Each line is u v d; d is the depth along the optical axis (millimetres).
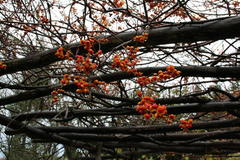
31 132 4840
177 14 4559
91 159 6570
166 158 8758
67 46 3533
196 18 4590
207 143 5551
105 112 4105
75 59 2703
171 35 3248
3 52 4613
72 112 4254
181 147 5719
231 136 4773
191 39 3242
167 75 2523
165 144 4887
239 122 4184
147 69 3516
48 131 4941
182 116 6133
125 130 4551
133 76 3518
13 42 4594
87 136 5199
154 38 3328
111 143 5926
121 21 4684
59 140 5184
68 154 6062
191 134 5105
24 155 8703
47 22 4020
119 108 4051
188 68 3467
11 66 3719
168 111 4012
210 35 3117
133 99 3795
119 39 3320
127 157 6465
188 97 3779
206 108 3844
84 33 3730
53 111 4555
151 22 3320
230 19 2980
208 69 3426
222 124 4293
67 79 2568
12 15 4609
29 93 4145
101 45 3457
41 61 3648
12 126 4676
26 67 3746
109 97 3814
